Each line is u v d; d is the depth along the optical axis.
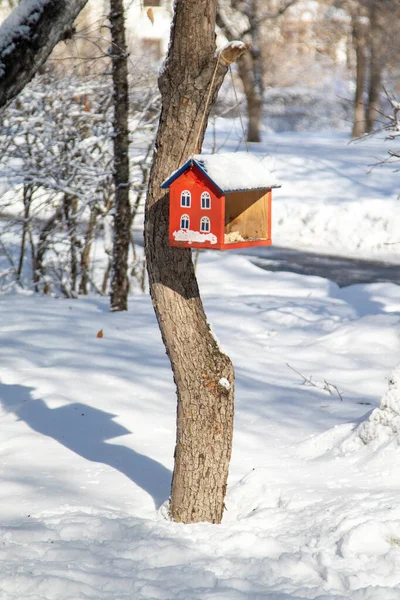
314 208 21.97
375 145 31.66
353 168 25.36
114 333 11.23
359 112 36.47
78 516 5.68
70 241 15.09
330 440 7.28
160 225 5.46
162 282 5.53
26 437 7.62
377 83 36.16
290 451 7.30
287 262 19.16
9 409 8.36
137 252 17.86
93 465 7.01
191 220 5.08
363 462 6.51
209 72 5.28
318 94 44.12
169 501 5.98
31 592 4.55
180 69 5.30
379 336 11.03
